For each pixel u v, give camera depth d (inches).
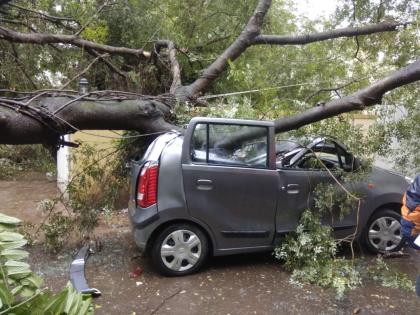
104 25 321.7
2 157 424.2
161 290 163.0
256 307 149.9
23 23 295.0
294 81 295.1
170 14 338.3
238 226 176.4
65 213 260.8
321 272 168.7
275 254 184.9
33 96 153.9
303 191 181.8
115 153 220.4
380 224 194.2
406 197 118.7
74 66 316.5
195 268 177.2
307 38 265.3
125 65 337.1
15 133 140.9
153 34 312.0
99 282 169.8
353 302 153.6
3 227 80.0
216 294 159.8
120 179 218.8
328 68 286.8
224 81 309.1
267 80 283.9
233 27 344.8
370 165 187.2
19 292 73.9
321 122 197.9
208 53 345.7
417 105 209.0
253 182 175.2
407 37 239.9
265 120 188.5
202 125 173.3
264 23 340.8
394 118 212.1
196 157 172.6
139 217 170.6
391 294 160.1
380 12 299.6
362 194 188.2
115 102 173.0
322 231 174.6
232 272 180.2
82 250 202.4
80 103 160.6
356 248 204.5
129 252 203.8
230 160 175.5
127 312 146.3
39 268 183.6
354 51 302.4
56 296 72.6
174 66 264.4
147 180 168.9
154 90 303.1
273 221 179.5
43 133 146.9
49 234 199.6
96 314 144.3
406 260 192.7
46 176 401.4
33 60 323.6
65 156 305.6
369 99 186.5
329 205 179.3
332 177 182.1
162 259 172.7
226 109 194.7
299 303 152.7
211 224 173.9
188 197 170.4
